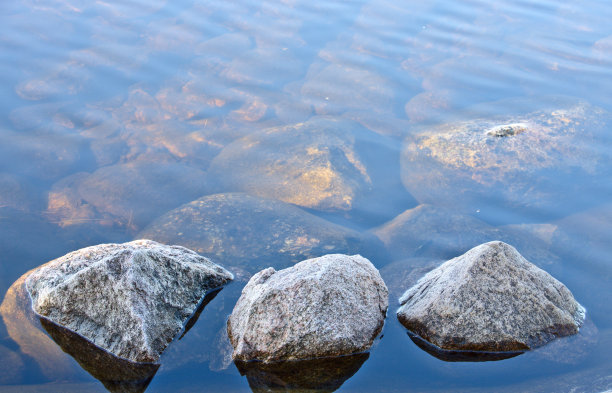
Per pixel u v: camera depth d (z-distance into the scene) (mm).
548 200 3461
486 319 2955
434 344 2965
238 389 2867
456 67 4297
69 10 4914
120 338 2924
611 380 2863
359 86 4062
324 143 3680
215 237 3277
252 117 3861
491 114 3867
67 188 3473
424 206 3443
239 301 3031
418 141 3742
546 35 4723
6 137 3650
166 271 3020
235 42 4539
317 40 4680
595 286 3143
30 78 3977
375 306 3004
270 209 3391
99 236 3311
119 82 4016
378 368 2924
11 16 4742
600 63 4312
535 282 3010
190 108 3883
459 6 5254
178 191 3494
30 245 3260
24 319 3004
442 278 3053
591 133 3727
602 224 3334
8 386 2865
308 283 2920
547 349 2949
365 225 3393
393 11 5141
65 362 2916
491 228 3352
